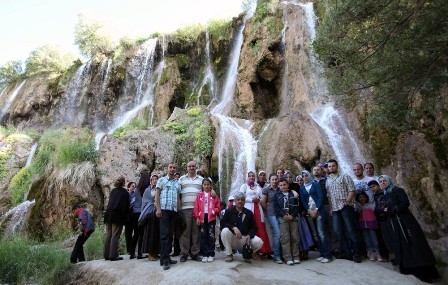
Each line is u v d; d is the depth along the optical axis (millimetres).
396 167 11242
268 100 19094
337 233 7582
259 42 19453
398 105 7582
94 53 29781
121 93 27172
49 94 31016
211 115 15805
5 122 32062
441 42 6480
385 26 6863
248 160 13633
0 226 15164
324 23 7930
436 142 10844
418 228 7035
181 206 7559
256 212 7832
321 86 15867
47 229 13797
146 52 27484
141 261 7703
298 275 6324
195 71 26125
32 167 18406
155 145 14969
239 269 6570
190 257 7660
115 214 8211
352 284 5961
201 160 14328
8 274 8719
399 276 6500
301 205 7898
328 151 12289
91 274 7742
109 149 15219
